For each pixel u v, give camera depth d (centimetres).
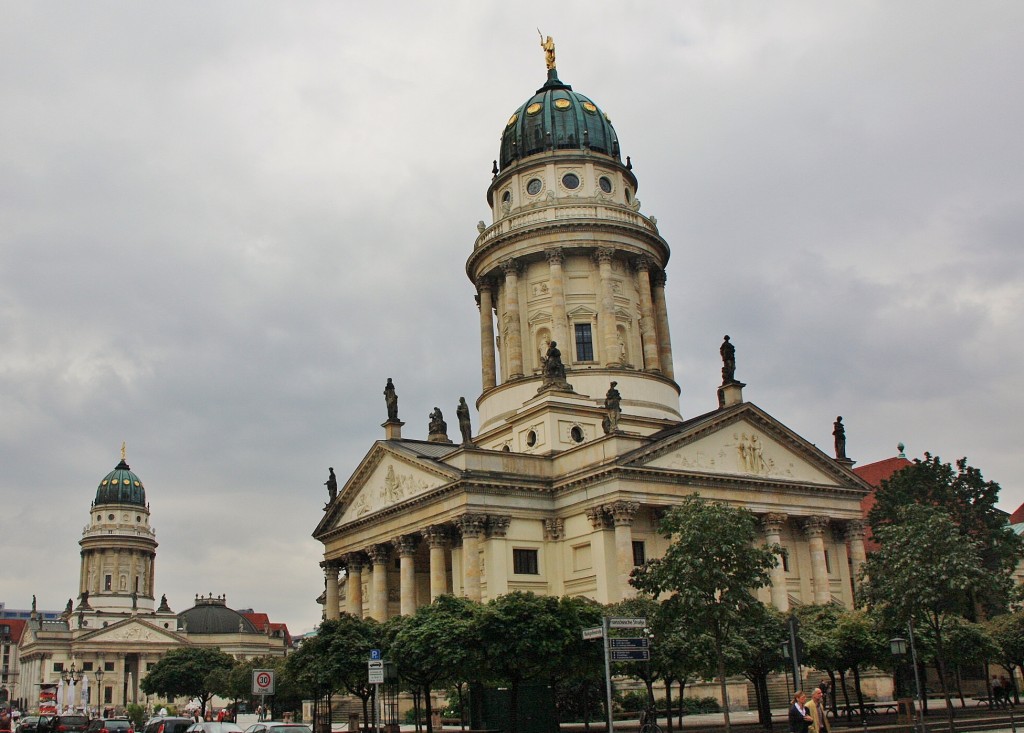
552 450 10138
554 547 9750
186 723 7069
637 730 7494
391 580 11312
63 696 19662
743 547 5828
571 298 11844
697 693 8956
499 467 9712
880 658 7631
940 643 6156
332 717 11319
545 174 12412
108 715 18438
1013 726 5875
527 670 6481
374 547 10938
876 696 9650
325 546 11994
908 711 7350
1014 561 11675
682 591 5778
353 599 11325
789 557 10169
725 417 9806
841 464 11188
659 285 12581
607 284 11744
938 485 11888
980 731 6344
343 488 11556
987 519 11700
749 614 5878
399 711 10394
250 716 16288
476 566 9331
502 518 9519
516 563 9588
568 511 9681
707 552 5781
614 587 9088
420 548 10919
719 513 5906
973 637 8125
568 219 11819
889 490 12162
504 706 7331
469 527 9419
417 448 11025
